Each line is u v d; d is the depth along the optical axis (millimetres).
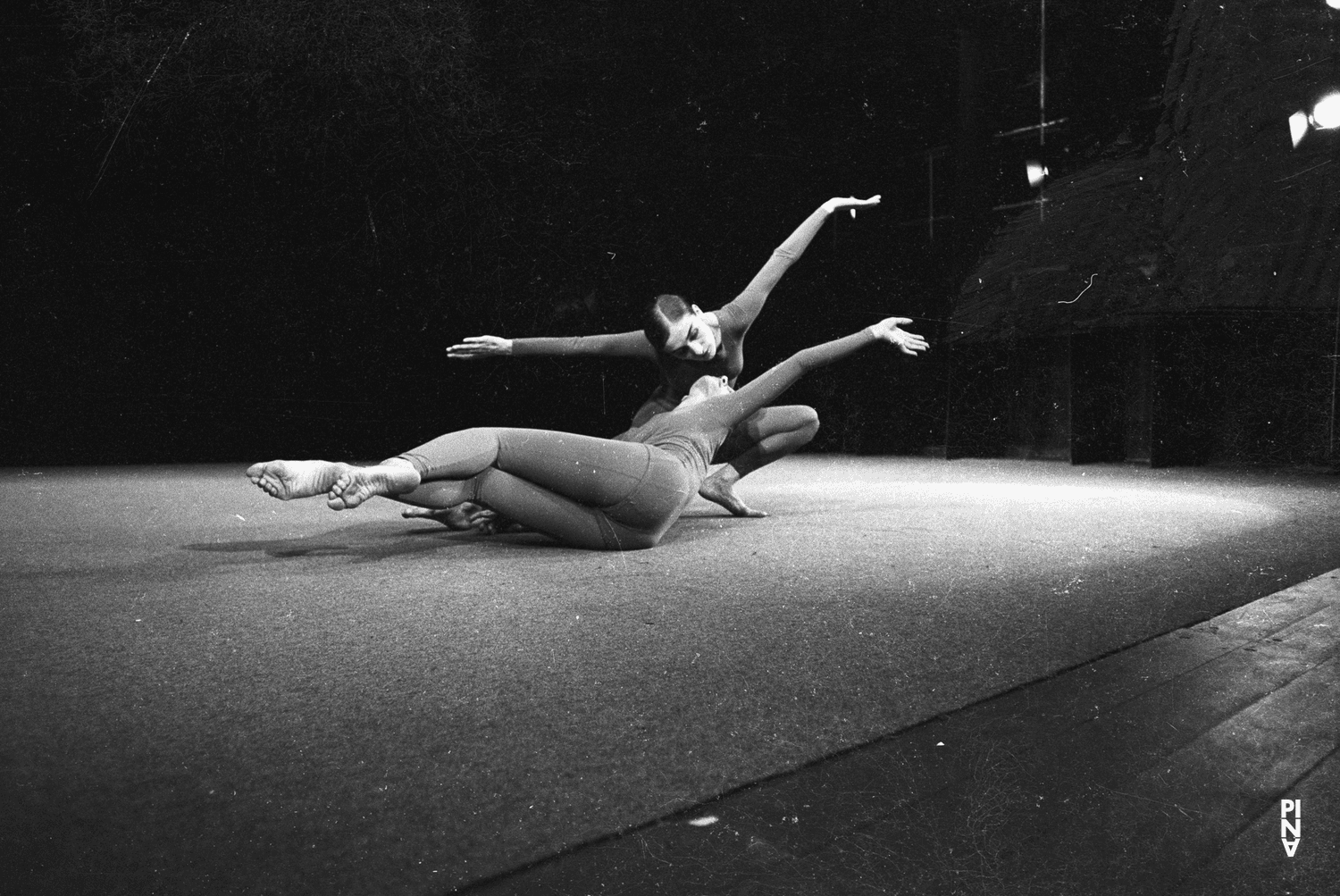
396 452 9422
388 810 1118
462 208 9180
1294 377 7027
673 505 3080
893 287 9188
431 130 8945
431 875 972
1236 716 1496
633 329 9672
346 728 1396
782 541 3328
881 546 3219
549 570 2742
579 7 8914
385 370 9406
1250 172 7285
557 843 1044
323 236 9078
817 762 1295
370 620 2092
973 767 1285
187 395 8922
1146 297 7293
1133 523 3820
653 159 9430
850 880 980
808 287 9438
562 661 1762
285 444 9180
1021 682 1660
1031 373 8234
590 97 9266
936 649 1866
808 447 9312
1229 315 7160
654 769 1254
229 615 2133
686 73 9258
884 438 9164
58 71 8219
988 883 980
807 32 9047
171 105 8398
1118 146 8297
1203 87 7680
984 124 8719
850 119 9312
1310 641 1951
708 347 3553
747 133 9422
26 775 1211
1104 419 7711
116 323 8703
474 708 1492
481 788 1186
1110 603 2287
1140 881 992
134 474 6879
